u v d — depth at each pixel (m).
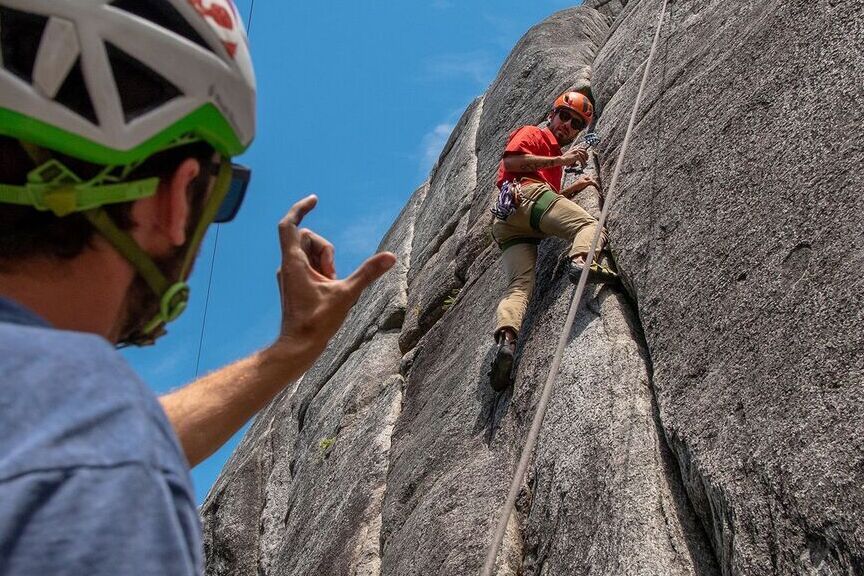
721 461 4.32
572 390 5.66
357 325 11.49
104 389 0.93
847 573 3.54
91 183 1.13
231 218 1.56
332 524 8.38
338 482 8.91
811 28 5.27
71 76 1.12
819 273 4.36
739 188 5.20
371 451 8.57
